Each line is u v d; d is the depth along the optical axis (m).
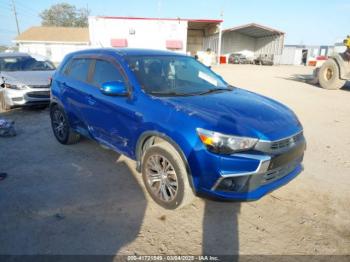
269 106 3.44
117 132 3.71
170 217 3.08
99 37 30.27
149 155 3.25
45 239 2.72
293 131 3.08
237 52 46.91
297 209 3.24
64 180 3.87
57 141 5.43
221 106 3.18
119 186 3.71
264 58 40.91
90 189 3.63
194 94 3.56
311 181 3.90
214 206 3.29
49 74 8.46
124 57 3.83
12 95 7.63
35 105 8.05
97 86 4.07
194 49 45.34
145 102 3.29
